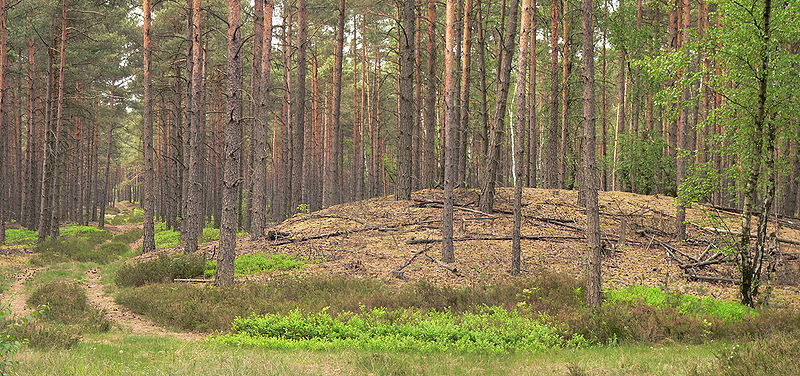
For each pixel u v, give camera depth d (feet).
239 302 42.42
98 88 130.31
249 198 105.29
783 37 38.32
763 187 43.93
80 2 97.25
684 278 51.78
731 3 39.75
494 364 26.63
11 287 51.98
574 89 100.94
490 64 104.83
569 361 26.61
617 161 98.02
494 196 77.20
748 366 22.04
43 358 24.67
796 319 32.48
